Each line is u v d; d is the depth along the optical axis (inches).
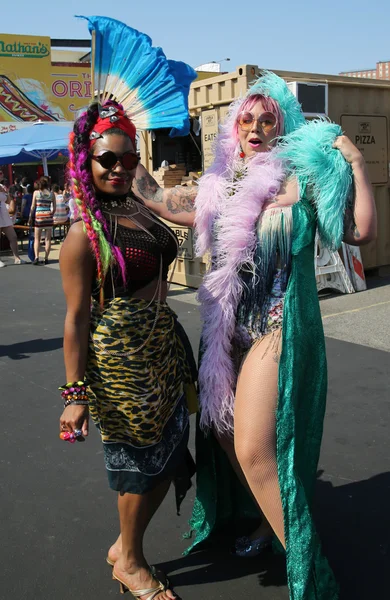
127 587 93.7
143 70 94.1
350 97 295.1
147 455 86.0
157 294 86.2
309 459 89.9
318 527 109.8
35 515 116.5
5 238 516.7
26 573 99.7
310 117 269.4
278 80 92.7
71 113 772.6
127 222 84.4
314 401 88.7
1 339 239.1
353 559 100.9
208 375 92.0
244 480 97.9
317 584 79.9
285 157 87.7
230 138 96.8
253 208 87.3
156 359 84.6
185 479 97.4
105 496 123.0
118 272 81.2
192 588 95.7
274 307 86.0
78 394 81.5
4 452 143.3
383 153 310.2
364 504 116.4
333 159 83.9
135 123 95.6
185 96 99.3
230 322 89.4
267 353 84.7
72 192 81.7
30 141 502.6
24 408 169.8
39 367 204.1
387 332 224.2
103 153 79.4
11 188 645.3
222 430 93.8
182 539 108.3
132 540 91.4
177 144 342.3
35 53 743.7
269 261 85.6
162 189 103.8
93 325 83.3
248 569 99.8
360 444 140.0
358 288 291.7
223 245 88.7
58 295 320.5
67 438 81.7
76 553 104.7
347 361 195.2
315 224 87.5
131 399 83.2
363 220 85.0
